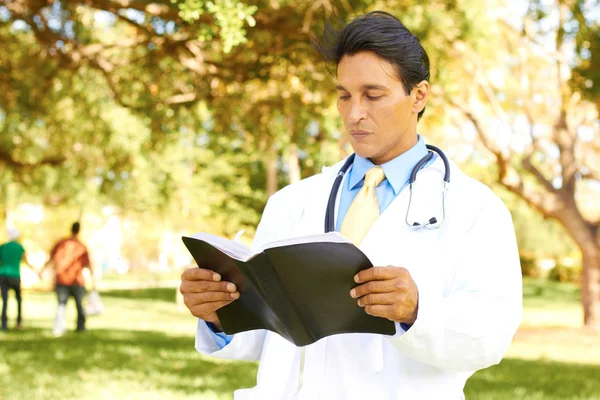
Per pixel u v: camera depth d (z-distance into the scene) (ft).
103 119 48.98
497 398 25.79
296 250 6.01
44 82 38.14
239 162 86.43
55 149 54.80
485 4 31.60
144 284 122.83
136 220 106.83
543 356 41.14
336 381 6.98
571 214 57.62
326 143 56.13
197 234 6.70
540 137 60.90
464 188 7.22
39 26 36.78
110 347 37.24
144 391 25.29
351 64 7.02
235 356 7.89
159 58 34.04
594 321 57.16
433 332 6.21
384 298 6.04
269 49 30.27
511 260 6.95
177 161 76.13
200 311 7.10
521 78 59.26
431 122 56.49
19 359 32.09
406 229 7.04
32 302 79.10
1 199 88.38
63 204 96.12
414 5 28.48
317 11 27.17
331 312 6.35
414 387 6.81
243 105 37.04
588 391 28.19
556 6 46.91
